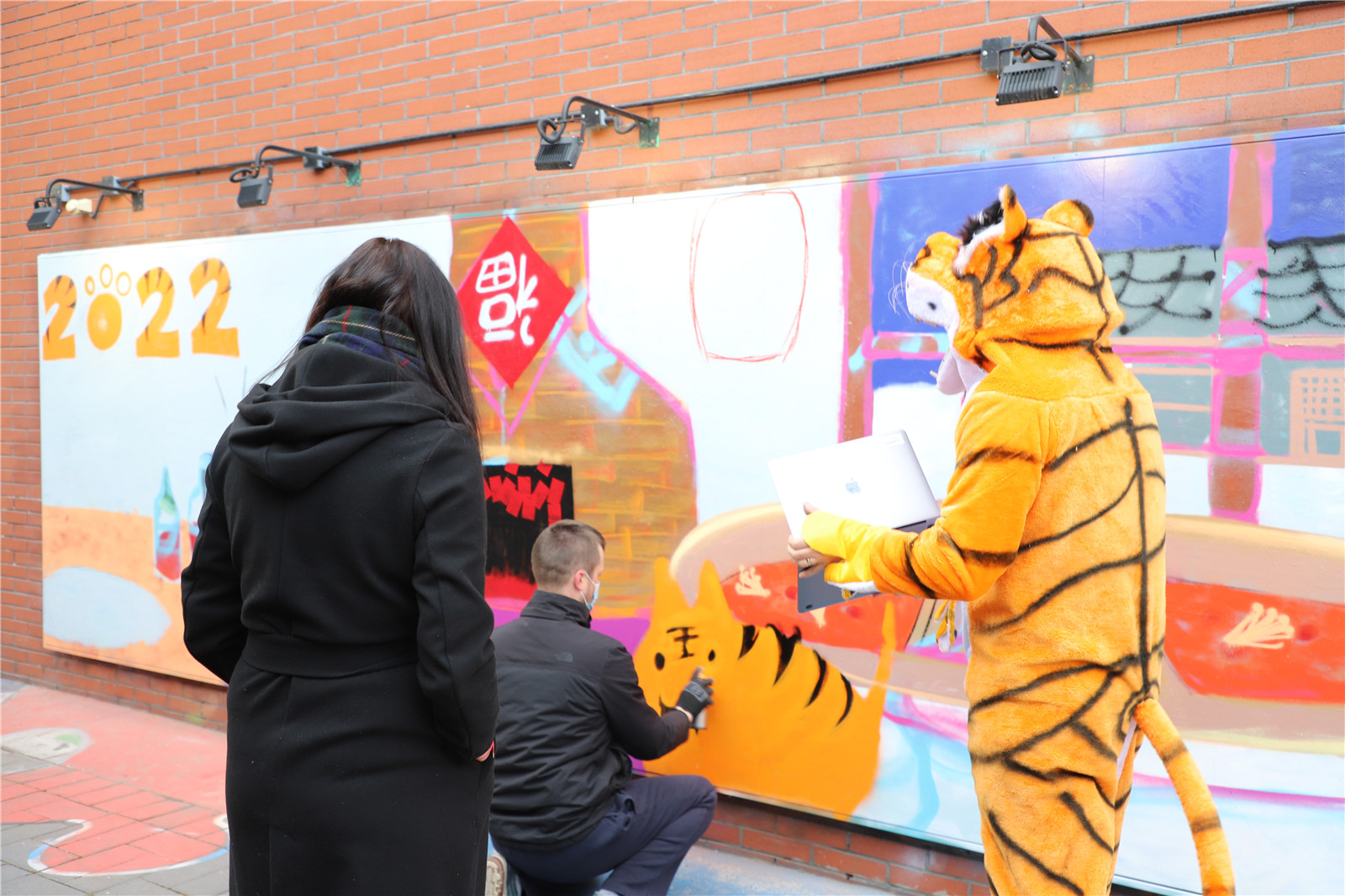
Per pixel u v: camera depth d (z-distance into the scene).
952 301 1.97
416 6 4.13
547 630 2.82
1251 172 2.54
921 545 1.85
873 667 3.08
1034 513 1.80
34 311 5.50
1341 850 2.45
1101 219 2.72
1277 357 2.52
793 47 3.27
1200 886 2.61
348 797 1.65
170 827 3.64
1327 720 2.47
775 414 3.25
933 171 2.95
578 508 3.67
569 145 3.53
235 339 4.62
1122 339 2.71
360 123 4.32
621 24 3.62
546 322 3.73
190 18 4.84
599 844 2.71
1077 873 1.77
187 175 4.89
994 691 1.84
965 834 2.93
